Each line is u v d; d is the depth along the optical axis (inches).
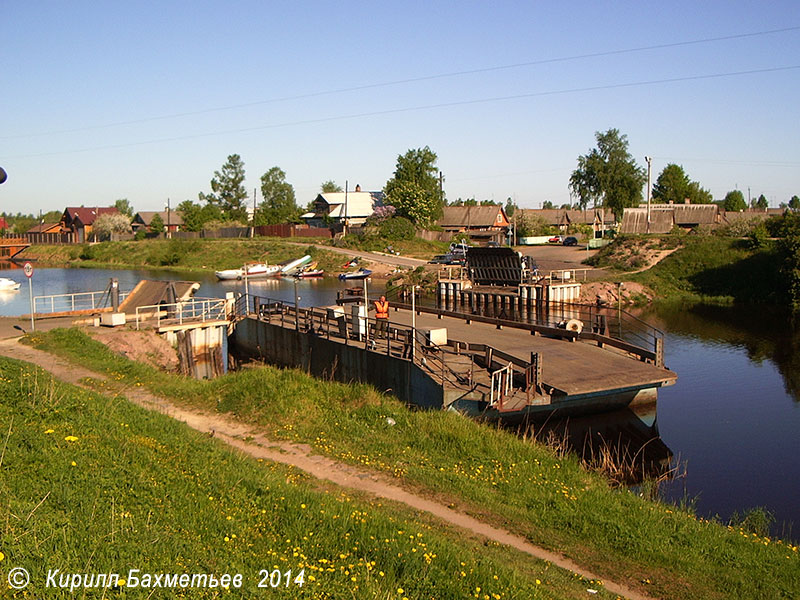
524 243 3809.1
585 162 4234.7
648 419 960.3
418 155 4365.2
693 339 1589.6
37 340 1074.7
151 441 551.8
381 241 3833.7
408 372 874.8
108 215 4864.7
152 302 1502.2
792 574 456.8
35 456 450.3
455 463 629.6
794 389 1148.5
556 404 831.1
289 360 1237.7
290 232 4325.8
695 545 488.7
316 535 414.9
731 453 844.6
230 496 458.9
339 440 684.7
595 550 467.2
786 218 2367.1
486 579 382.0
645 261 2471.7
